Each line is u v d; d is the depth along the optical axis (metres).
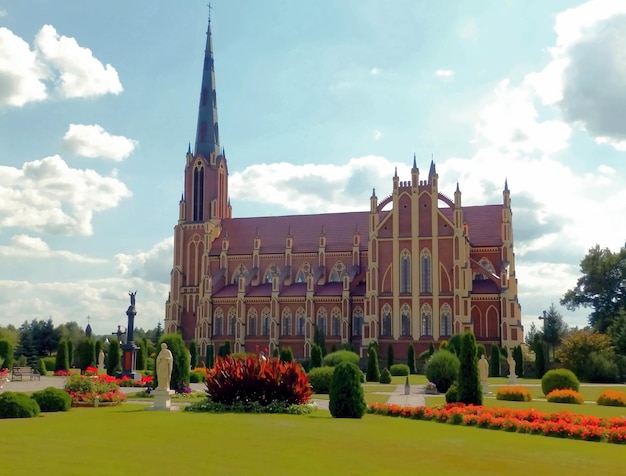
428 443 27.98
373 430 31.80
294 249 129.75
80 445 24.97
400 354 113.62
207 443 26.06
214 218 137.38
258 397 40.69
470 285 112.44
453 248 113.19
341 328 118.75
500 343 109.38
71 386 44.16
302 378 41.31
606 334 94.00
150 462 21.67
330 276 126.88
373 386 71.12
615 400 48.66
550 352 121.75
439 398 53.84
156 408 40.12
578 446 28.50
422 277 115.31
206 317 126.94
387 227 118.12
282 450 24.80
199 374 73.25
